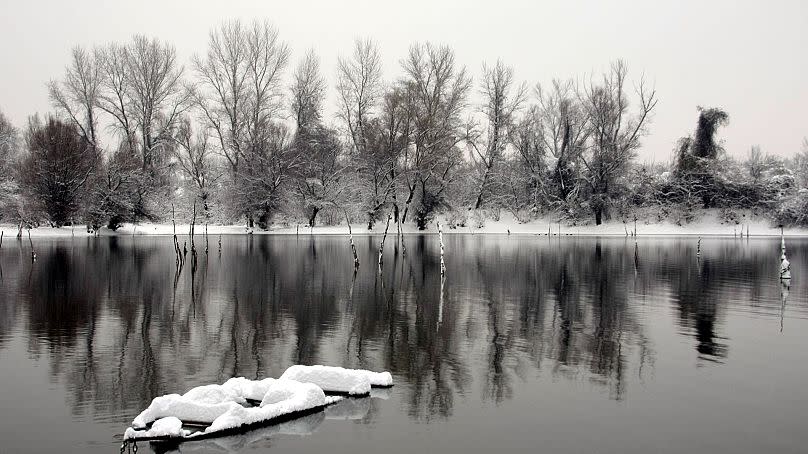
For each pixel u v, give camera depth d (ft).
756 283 81.00
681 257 120.78
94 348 43.42
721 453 26.68
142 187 179.32
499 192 233.96
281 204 197.67
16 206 166.20
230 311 57.77
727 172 227.81
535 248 143.84
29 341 45.39
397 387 35.40
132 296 66.54
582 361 41.09
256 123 198.90
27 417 30.25
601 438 28.17
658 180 231.09
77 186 170.91
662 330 50.83
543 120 234.58
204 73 204.85
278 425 29.55
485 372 38.42
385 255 121.19
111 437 27.96
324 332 49.21
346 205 205.36
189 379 36.40
